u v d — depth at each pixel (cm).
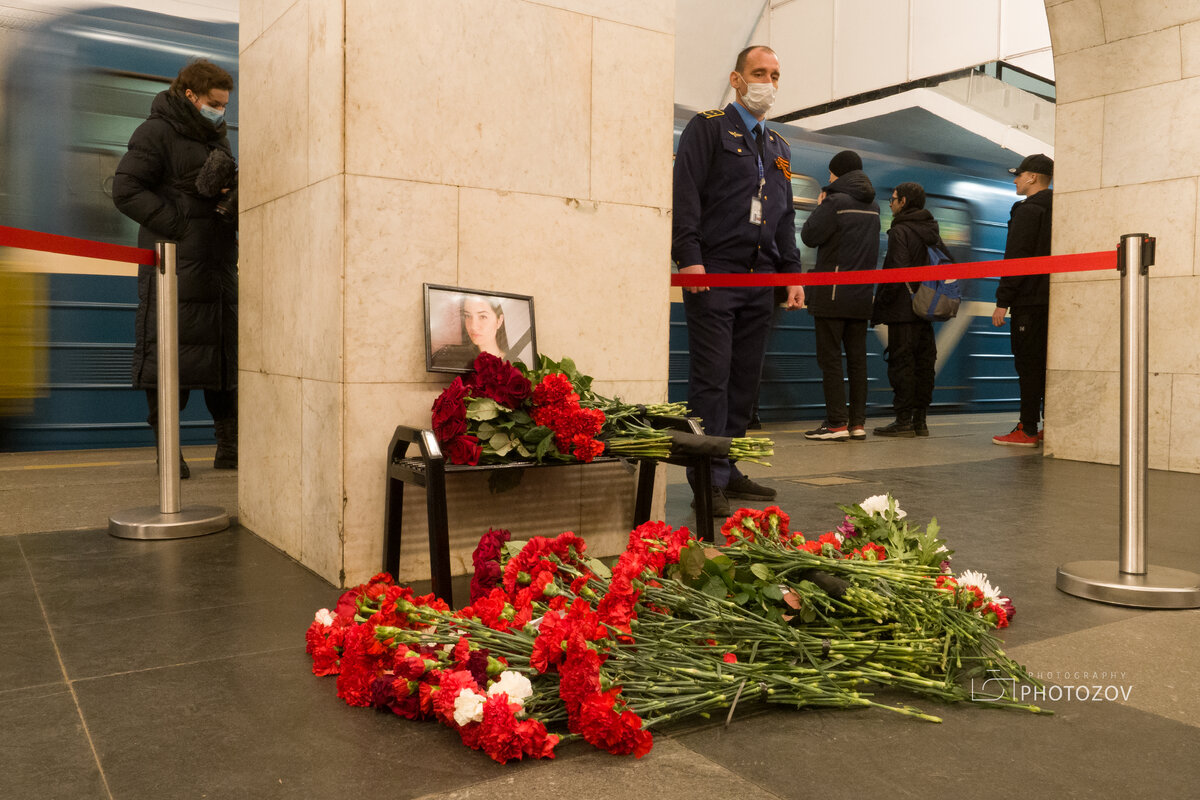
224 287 491
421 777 155
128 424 582
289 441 311
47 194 546
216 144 493
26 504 400
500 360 269
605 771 158
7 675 202
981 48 1129
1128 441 277
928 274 348
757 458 282
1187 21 567
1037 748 169
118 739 169
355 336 271
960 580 244
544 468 310
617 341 323
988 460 609
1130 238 275
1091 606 265
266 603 259
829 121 1227
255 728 175
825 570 219
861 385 729
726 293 409
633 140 323
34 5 541
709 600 202
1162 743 172
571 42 306
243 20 346
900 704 191
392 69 272
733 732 175
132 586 275
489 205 292
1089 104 619
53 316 552
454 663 177
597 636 172
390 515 267
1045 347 697
